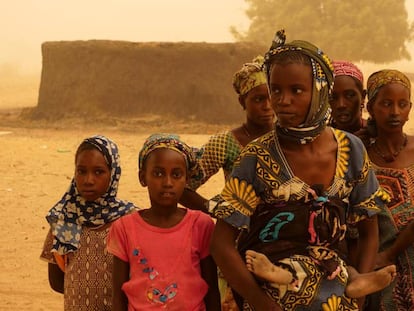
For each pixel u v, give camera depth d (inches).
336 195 121.6
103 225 147.6
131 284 130.8
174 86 948.6
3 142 679.7
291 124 116.6
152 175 132.5
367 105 154.8
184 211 137.0
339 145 122.4
